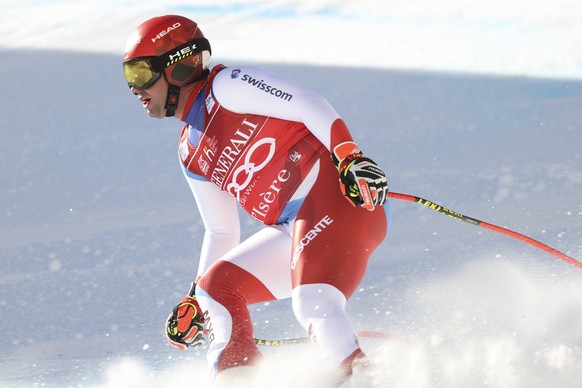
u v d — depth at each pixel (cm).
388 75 3797
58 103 3916
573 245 1543
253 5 5922
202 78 1110
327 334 943
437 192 2039
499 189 1992
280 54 4525
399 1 5688
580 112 2741
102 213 2227
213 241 1185
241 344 1011
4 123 3591
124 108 3709
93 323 1460
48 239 2020
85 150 3023
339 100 3381
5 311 1555
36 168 2819
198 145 1123
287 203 1082
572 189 1914
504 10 5172
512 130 2611
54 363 1288
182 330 1145
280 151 1079
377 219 1072
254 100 1060
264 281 1078
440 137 2638
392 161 2406
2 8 6562
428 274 1473
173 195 2352
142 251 1855
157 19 1094
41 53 5197
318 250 1009
